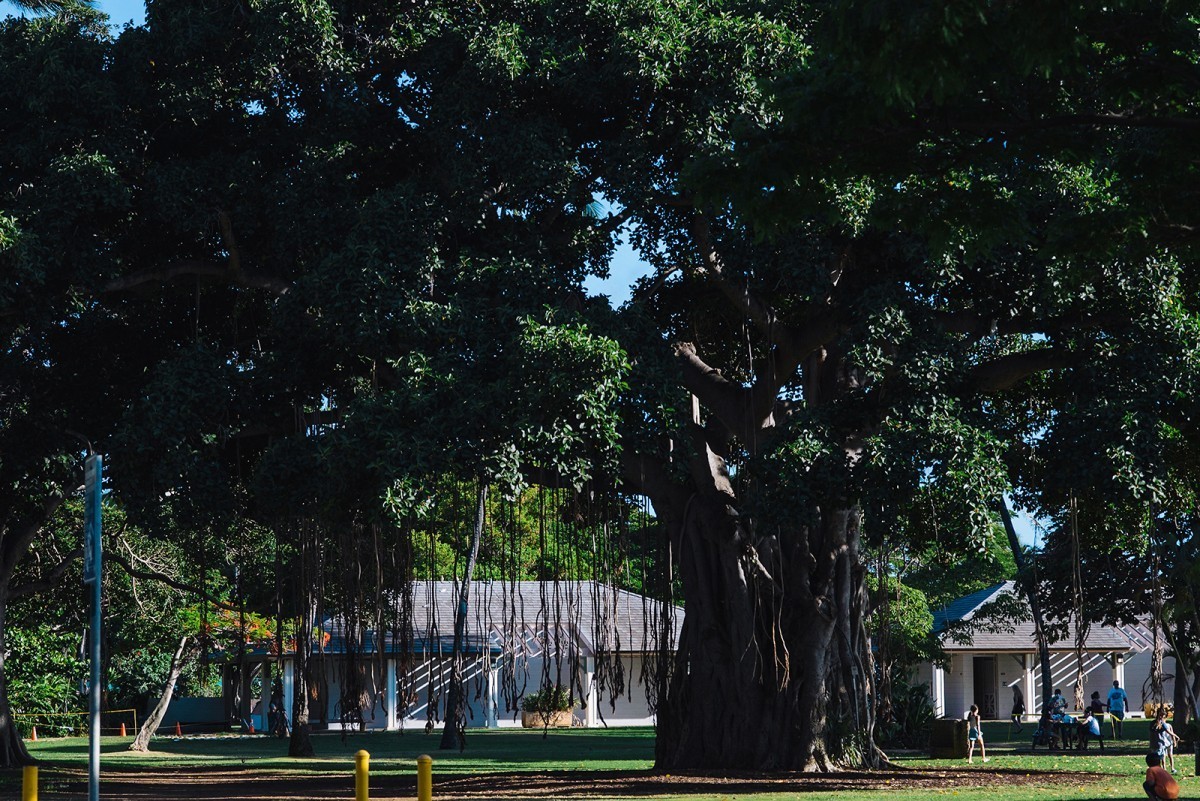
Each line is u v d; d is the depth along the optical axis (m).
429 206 20.62
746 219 13.84
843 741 23.30
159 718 39.62
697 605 23.73
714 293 25.64
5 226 20.69
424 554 46.34
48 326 23.83
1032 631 54.66
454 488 23.05
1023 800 17.72
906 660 38.97
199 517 21.95
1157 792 13.78
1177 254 15.66
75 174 21.19
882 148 13.24
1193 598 24.03
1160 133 14.62
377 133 22.94
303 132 22.53
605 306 20.33
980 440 19.59
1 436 26.45
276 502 21.12
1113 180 20.28
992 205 13.70
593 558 23.91
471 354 19.89
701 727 23.59
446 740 36.12
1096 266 15.90
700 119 20.17
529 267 20.27
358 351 21.06
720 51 20.23
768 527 20.22
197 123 23.00
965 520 19.36
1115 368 20.81
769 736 23.09
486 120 20.94
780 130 13.16
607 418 19.03
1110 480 19.77
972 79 12.24
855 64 11.85
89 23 29.11
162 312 26.73
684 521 23.61
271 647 44.50
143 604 40.16
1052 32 11.19
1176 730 36.69
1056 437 20.53
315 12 21.08
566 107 21.77
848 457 20.30
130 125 22.42
